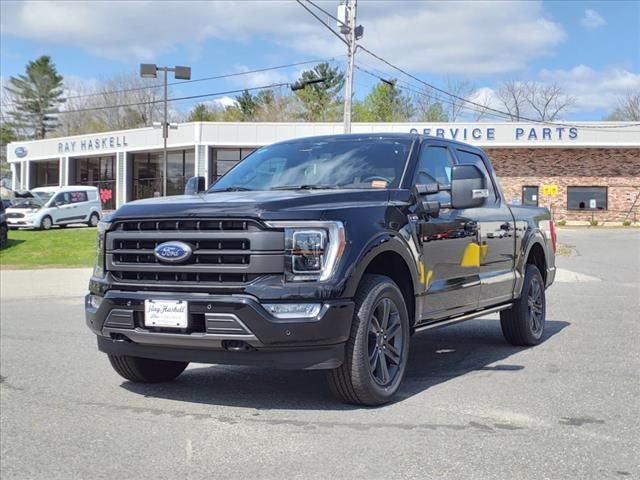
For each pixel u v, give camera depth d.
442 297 6.03
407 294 5.68
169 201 5.21
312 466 4.06
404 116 71.75
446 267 6.10
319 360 4.77
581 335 8.56
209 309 4.70
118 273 5.20
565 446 4.39
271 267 4.70
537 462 4.11
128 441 4.57
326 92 74.94
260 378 6.36
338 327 4.74
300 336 4.64
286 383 6.14
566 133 40.34
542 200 41.38
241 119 83.00
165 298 4.85
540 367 6.72
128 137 47.25
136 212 5.11
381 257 5.38
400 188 5.74
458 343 8.20
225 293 4.74
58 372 6.76
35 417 5.17
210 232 4.82
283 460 4.16
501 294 7.18
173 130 44.03
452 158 6.78
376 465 4.07
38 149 53.88
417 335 8.82
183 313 4.79
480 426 4.80
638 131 40.19
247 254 4.71
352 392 5.07
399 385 5.43
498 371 6.55
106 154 49.41
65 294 14.56
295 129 41.97
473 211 6.71
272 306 4.66
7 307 12.57
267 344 4.64
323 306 4.68
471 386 5.94
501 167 41.66
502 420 4.94
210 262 4.81
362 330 4.94
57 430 4.85
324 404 5.38
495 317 10.60
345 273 4.79
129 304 5.00
